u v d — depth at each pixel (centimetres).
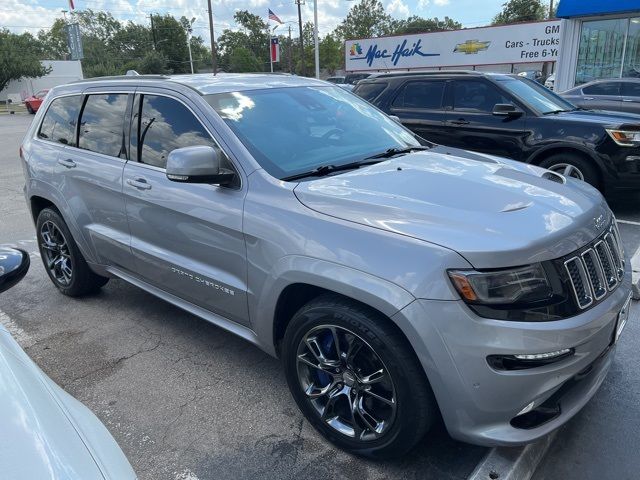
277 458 267
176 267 330
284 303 277
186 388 328
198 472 260
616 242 269
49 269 476
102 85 408
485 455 262
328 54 8556
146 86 364
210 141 312
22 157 476
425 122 762
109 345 384
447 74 755
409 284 218
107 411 308
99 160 387
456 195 258
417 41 3375
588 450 267
